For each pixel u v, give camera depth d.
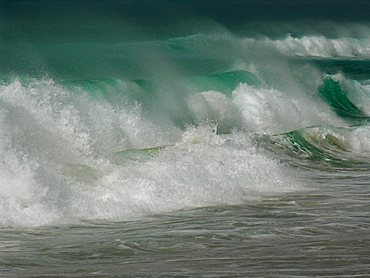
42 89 45.44
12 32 121.56
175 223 31.23
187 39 132.75
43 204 31.12
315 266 24.08
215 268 23.97
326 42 163.00
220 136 51.88
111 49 100.00
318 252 26.16
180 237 28.77
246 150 46.50
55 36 120.38
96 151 41.09
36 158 34.38
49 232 29.05
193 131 50.78
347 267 23.91
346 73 120.56
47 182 32.41
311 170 47.62
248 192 38.25
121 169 37.09
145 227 30.36
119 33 132.00
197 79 67.69
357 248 26.81
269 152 51.44
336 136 56.44
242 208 34.75
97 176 35.75
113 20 140.38
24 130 37.41
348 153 54.69
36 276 23.03
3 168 32.34
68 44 106.31
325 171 47.50
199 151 42.25
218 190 36.81
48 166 34.50
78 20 136.88
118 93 56.53
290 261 24.88
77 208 31.70
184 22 144.62
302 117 69.50
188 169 38.06
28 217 30.23
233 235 29.20
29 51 87.56
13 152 33.44
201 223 31.33
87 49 97.88
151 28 141.62
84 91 52.09
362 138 57.09
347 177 45.12
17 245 27.06
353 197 38.00
